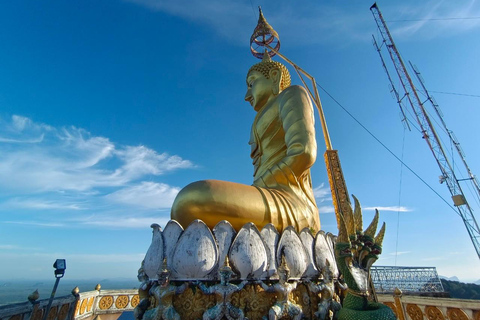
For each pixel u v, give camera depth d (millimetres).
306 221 8203
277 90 12383
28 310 8148
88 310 13578
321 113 12117
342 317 5500
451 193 26703
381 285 24047
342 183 10539
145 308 6383
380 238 6188
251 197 7375
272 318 5555
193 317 5750
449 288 34219
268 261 6316
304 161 9055
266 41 16156
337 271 7348
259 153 11273
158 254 6363
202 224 6250
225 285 5598
